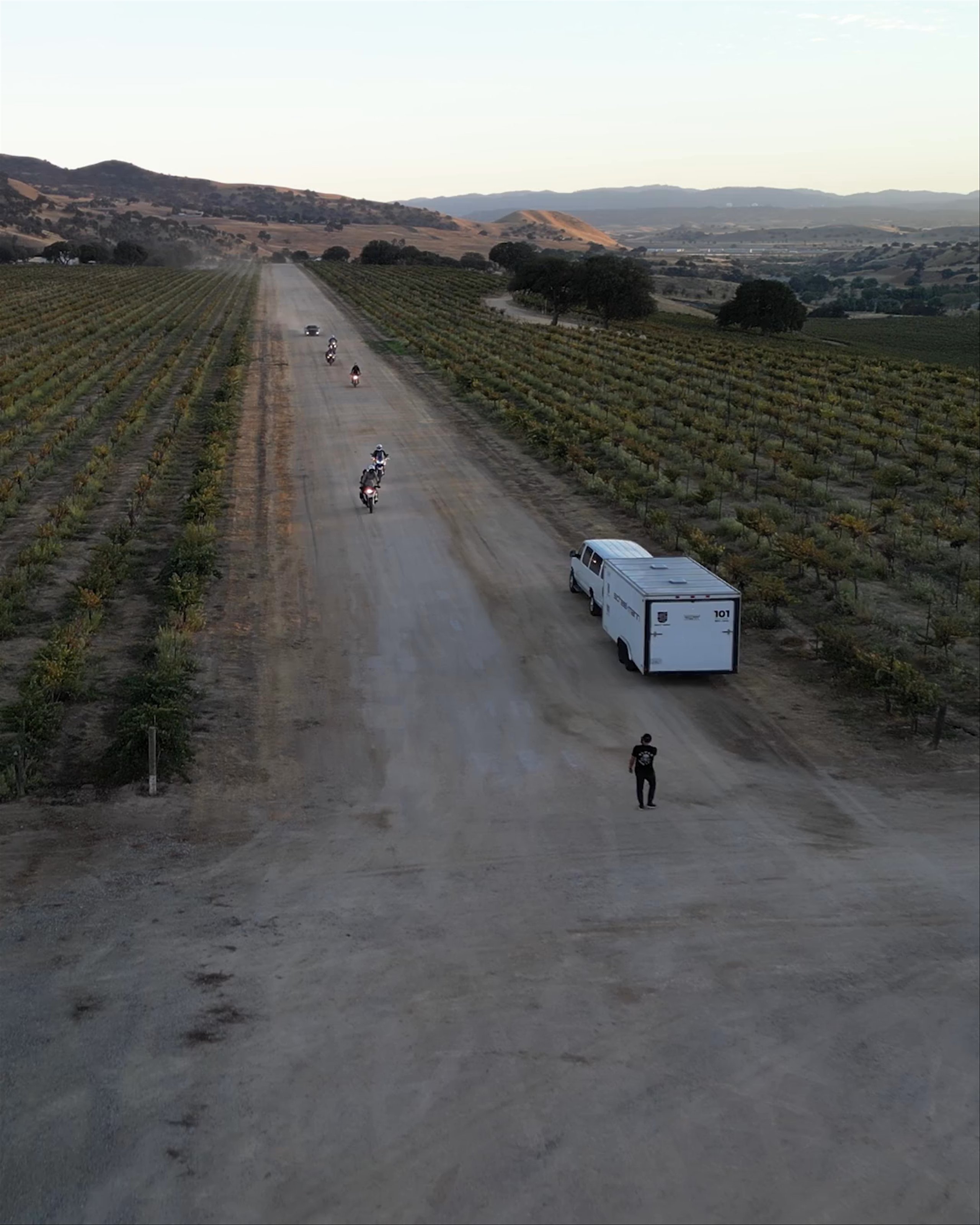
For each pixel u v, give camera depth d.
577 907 16.25
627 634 26.80
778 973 14.66
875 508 42.34
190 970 14.26
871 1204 10.85
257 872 17.00
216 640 28.30
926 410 67.12
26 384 68.94
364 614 30.89
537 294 135.50
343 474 49.88
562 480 49.19
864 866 17.67
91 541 37.53
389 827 18.81
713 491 43.62
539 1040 13.09
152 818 18.73
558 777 21.05
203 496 41.03
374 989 14.02
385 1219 10.45
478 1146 11.39
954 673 26.11
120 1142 11.24
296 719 23.53
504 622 30.55
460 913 16.00
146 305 133.38
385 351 97.38
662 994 14.12
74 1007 13.37
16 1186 10.64
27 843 17.62
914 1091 12.45
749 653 28.23
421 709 24.33
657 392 72.94
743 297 137.62
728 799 20.20
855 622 30.22
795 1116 12.00
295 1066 12.49
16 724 21.02
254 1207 10.52
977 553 37.12
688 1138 11.61
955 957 15.12
